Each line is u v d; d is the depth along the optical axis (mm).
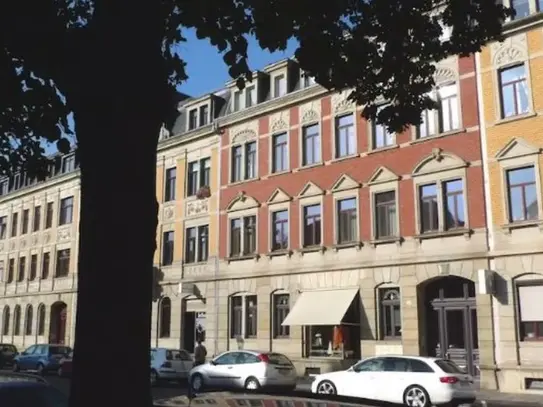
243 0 7430
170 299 34406
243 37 7539
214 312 31609
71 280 41969
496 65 23125
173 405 3311
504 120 22625
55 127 7035
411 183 24922
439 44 8594
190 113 36031
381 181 25828
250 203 31078
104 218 3561
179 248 34469
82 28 4375
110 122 3652
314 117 28922
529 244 21422
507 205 22188
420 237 24188
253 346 29422
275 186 30047
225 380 21719
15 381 6246
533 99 21984
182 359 24969
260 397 3271
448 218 23828
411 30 8391
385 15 8125
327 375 19359
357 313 25766
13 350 35312
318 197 28109
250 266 30453
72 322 41094
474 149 23266
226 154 32938
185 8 7012
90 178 3656
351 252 26438
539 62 22016
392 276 24797
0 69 6270
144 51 3787
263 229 30266
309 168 28688
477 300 22266
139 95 3713
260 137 31328
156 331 34562
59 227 44375
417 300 23953
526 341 21109
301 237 28422
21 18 5020
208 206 33344
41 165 8047
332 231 27266
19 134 7453
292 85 30594
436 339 23750
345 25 8195
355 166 26906
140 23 3801
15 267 48500
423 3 8180
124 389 3381
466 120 23672
